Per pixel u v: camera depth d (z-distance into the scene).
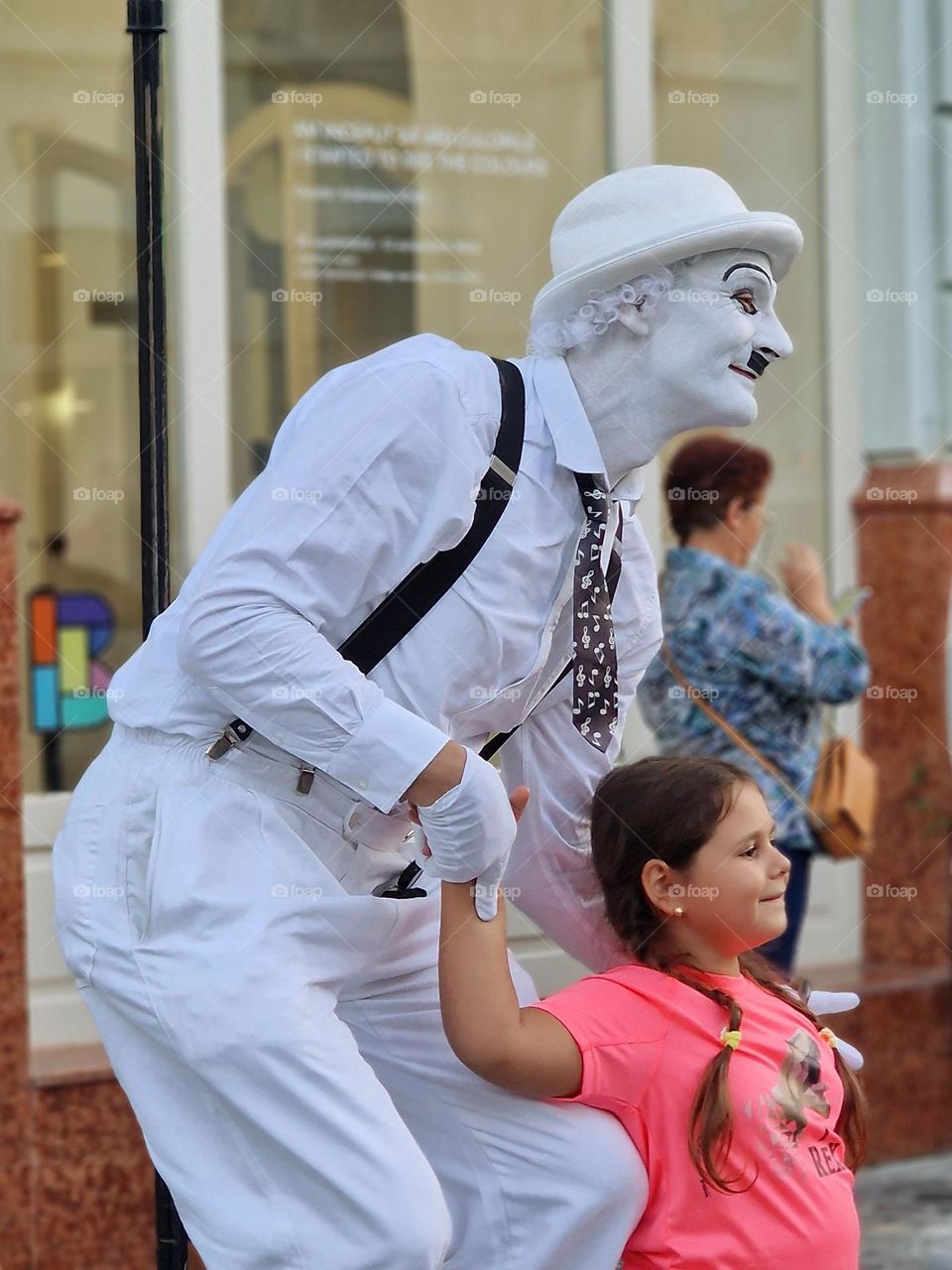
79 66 7.02
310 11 7.10
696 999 3.40
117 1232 5.58
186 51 6.74
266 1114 2.95
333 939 3.09
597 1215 3.27
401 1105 3.40
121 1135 5.59
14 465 7.00
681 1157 3.30
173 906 3.02
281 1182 2.99
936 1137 7.22
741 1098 3.31
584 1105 3.32
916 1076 7.18
